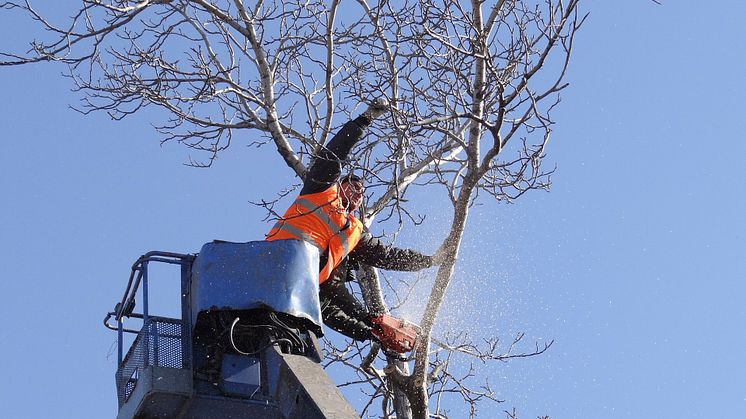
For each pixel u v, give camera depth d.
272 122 11.12
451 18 9.48
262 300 8.91
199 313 8.94
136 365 9.19
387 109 9.50
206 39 11.34
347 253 9.58
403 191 10.66
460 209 9.36
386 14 10.27
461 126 11.05
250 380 8.84
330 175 9.45
